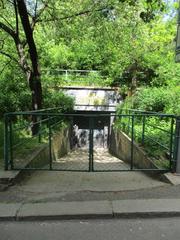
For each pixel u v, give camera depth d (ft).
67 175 22.17
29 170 21.58
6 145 20.04
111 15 38.47
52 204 14.94
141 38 56.03
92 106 65.16
